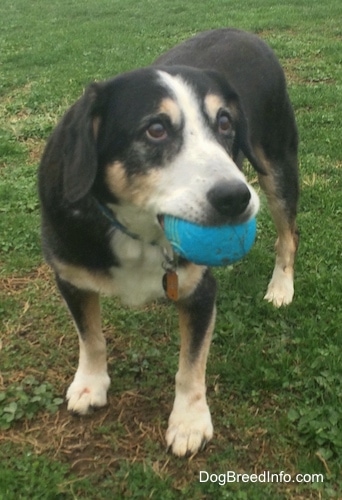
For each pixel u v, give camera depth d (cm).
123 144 49
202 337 58
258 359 65
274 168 76
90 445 57
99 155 51
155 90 49
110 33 240
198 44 76
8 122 137
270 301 74
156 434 59
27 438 58
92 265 54
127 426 59
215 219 43
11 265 83
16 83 171
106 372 63
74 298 58
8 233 90
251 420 59
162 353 68
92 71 179
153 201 48
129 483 53
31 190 102
